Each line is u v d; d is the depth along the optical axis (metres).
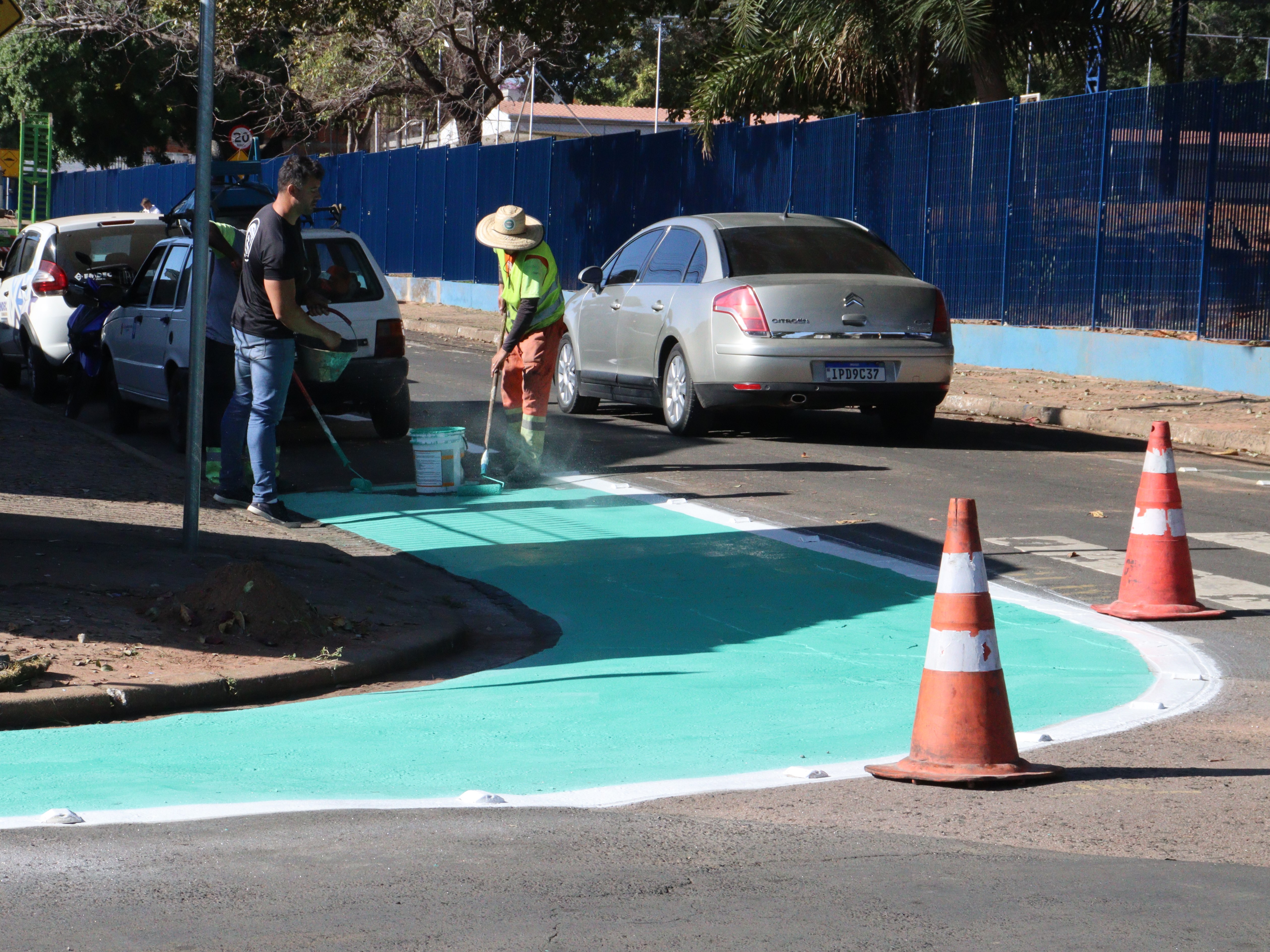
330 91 47.66
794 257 15.20
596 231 33.25
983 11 22.83
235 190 20.33
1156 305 20.36
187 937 3.84
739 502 11.84
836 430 16.33
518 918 4.00
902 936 3.87
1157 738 6.17
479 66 41.56
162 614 7.64
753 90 26.44
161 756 5.85
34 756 5.82
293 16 36.44
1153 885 4.33
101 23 46.94
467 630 8.27
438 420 17.12
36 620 7.42
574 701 6.78
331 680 7.14
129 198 54.16
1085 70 25.27
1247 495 12.48
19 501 10.94
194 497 9.12
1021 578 9.41
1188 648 7.77
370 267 14.50
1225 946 3.81
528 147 35.66
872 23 24.22
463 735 6.21
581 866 4.48
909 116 24.55
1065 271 21.80
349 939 3.83
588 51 37.81
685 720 6.46
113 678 6.69
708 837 4.81
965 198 23.55
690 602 8.83
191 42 45.78
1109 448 15.36
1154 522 8.49
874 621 8.37
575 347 17.34
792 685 7.07
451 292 38.75
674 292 15.43
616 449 14.68
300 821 4.96
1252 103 18.89
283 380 11.02
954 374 21.66
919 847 4.72
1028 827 4.96
